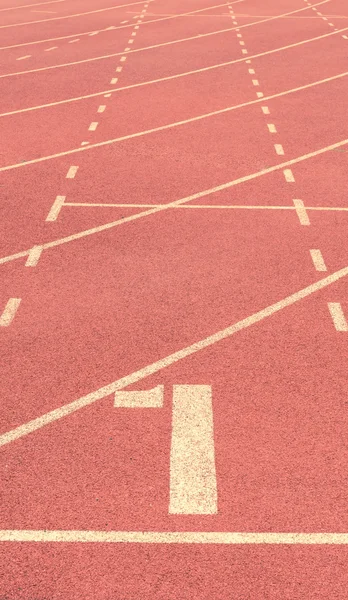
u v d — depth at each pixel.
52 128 13.52
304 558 4.68
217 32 22.72
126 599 4.40
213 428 5.83
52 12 27.00
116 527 4.91
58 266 8.40
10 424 5.89
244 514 5.01
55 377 6.46
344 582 4.51
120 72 17.77
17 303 7.62
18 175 11.23
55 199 10.29
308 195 10.45
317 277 8.20
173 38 21.84
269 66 18.34
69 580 4.52
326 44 21.03
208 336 7.06
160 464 5.46
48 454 5.57
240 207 10.05
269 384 6.36
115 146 12.52
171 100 15.27
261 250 8.80
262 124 13.70
